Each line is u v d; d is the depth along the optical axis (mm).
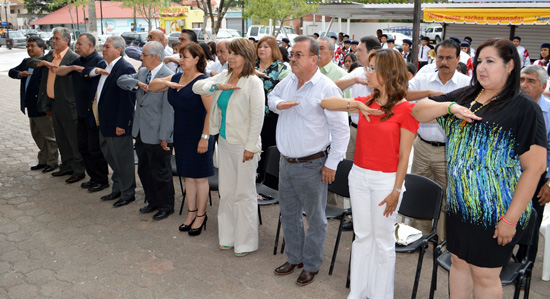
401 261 3904
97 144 5406
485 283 2488
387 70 2717
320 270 3760
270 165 4203
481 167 2324
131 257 3945
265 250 4113
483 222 2365
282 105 3127
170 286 3498
